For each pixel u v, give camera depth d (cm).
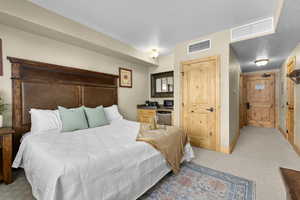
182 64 331
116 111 329
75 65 285
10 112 212
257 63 393
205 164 231
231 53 289
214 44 285
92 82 317
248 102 554
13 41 213
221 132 283
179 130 224
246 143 338
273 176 195
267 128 499
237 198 153
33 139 178
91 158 121
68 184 103
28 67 228
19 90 216
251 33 245
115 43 312
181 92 335
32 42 230
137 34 288
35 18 196
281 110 441
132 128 238
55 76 258
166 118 375
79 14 219
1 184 176
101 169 120
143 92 459
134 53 363
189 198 153
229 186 173
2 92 205
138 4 194
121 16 224
